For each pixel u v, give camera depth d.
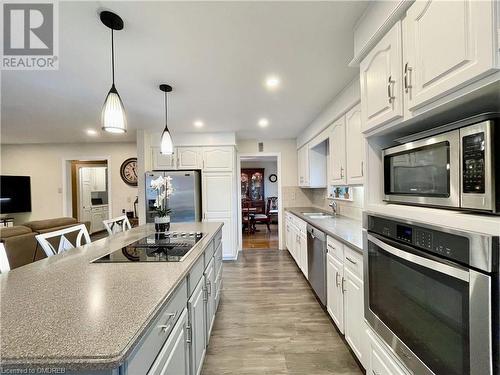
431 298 0.93
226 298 2.93
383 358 1.27
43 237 1.71
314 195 5.07
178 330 1.21
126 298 0.97
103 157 5.43
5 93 2.51
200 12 1.39
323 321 2.39
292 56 1.89
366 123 1.41
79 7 1.34
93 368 0.64
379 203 1.41
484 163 0.79
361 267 1.64
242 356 1.91
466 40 0.76
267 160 9.10
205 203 4.45
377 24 1.26
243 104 2.94
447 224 0.89
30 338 0.71
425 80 0.95
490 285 0.72
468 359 0.77
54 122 3.64
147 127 4.03
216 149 4.44
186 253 1.65
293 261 4.41
